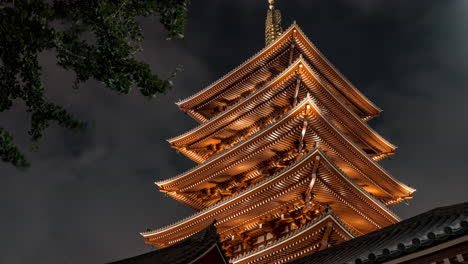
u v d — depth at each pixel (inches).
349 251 540.4
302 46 1359.5
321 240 908.6
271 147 1185.4
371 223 1130.0
